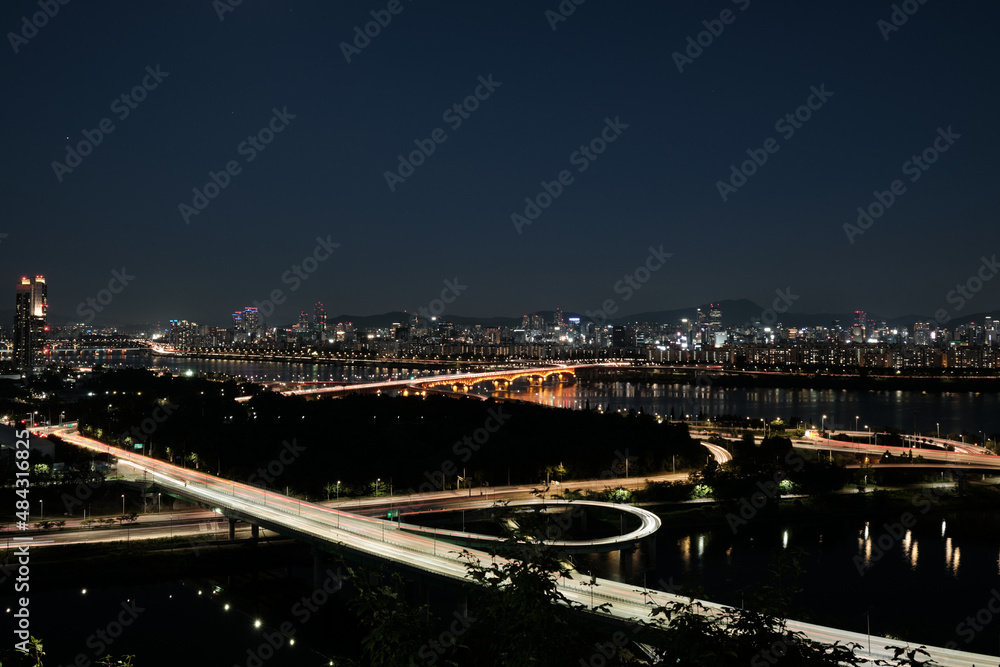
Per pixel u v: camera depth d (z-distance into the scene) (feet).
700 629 121.39
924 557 490.90
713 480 625.82
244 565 485.56
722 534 552.41
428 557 393.29
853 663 118.52
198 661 349.61
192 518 565.94
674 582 436.35
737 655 114.32
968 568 466.70
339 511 519.19
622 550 469.16
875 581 441.27
